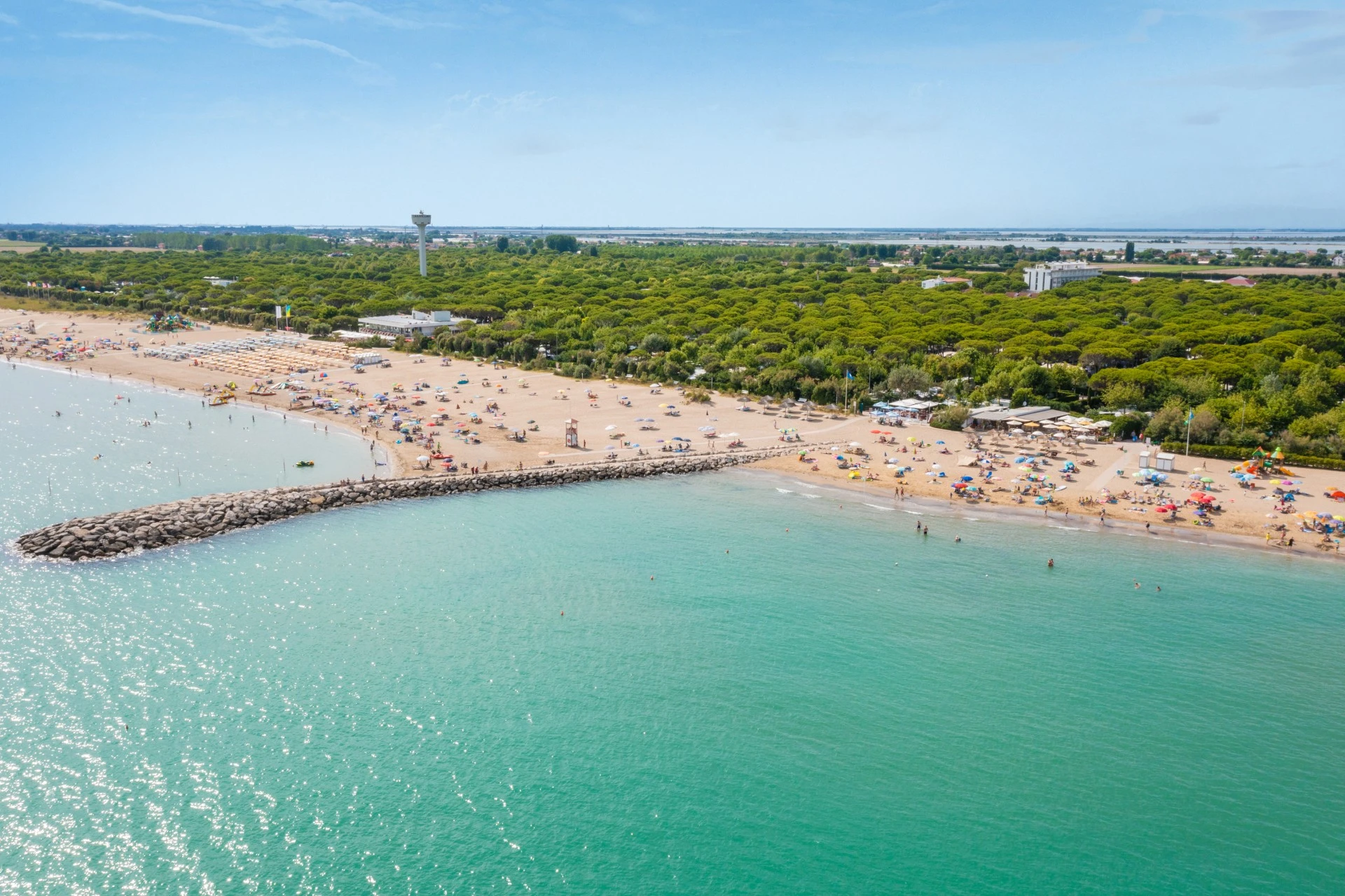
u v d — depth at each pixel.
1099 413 169.50
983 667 85.25
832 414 178.38
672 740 73.38
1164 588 102.56
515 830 62.94
